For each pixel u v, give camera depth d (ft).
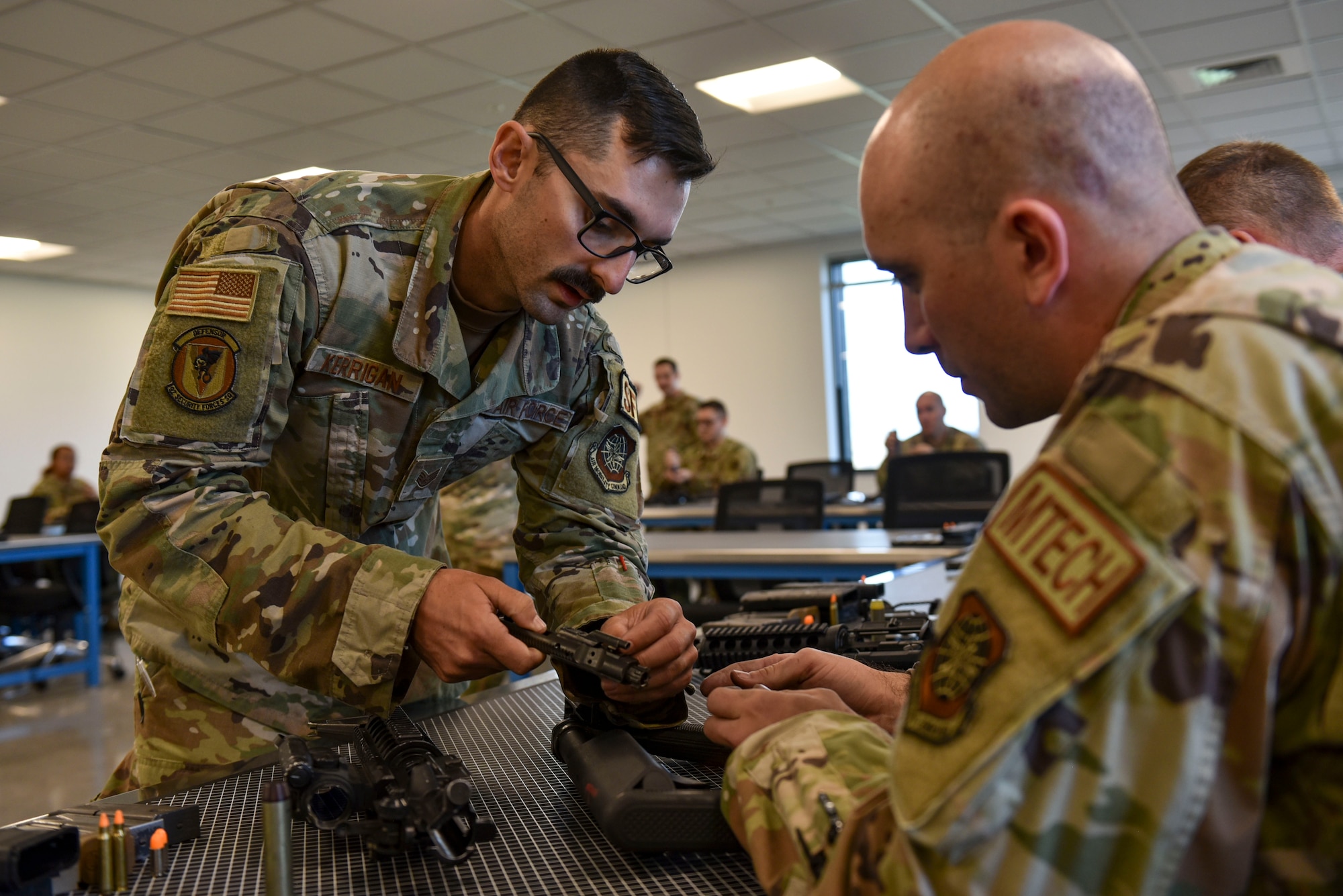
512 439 4.11
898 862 1.64
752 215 26.50
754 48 15.61
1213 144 21.33
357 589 2.97
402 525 4.31
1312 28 15.02
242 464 3.35
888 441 21.56
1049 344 2.01
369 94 16.78
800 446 30.22
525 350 3.95
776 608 5.06
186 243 3.65
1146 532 1.56
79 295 31.68
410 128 18.60
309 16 13.75
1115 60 1.95
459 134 19.11
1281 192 4.01
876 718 2.96
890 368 29.45
